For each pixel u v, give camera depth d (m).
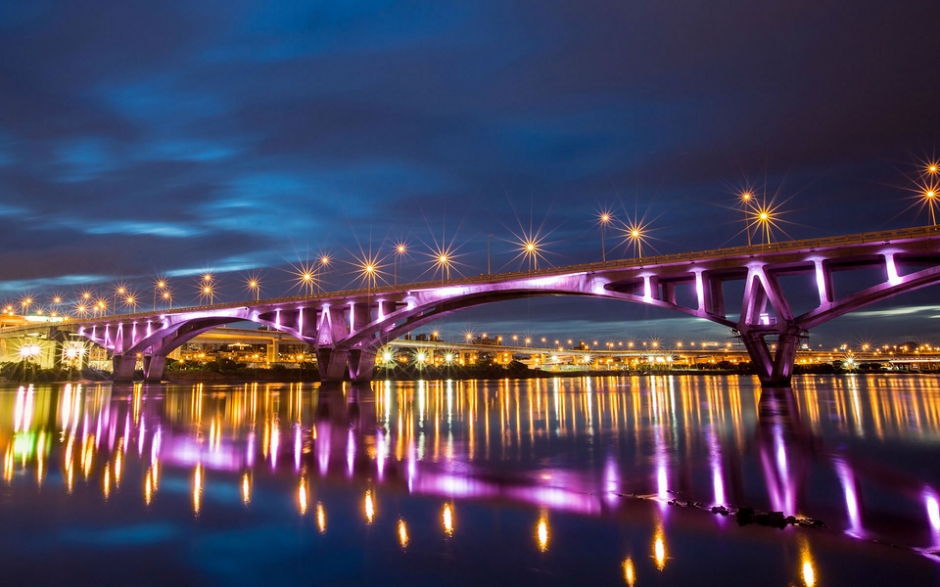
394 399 63.84
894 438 26.94
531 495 15.89
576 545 11.84
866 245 55.59
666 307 68.38
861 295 55.75
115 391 88.44
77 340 157.75
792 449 23.67
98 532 12.95
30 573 10.67
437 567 10.78
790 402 52.53
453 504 15.00
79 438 28.47
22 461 21.64
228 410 46.94
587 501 15.20
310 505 15.02
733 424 33.66
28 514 14.34
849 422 34.19
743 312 62.38
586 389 95.62
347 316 104.50
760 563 10.73
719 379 170.75
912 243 53.84
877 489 16.28
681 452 23.08
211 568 10.85
